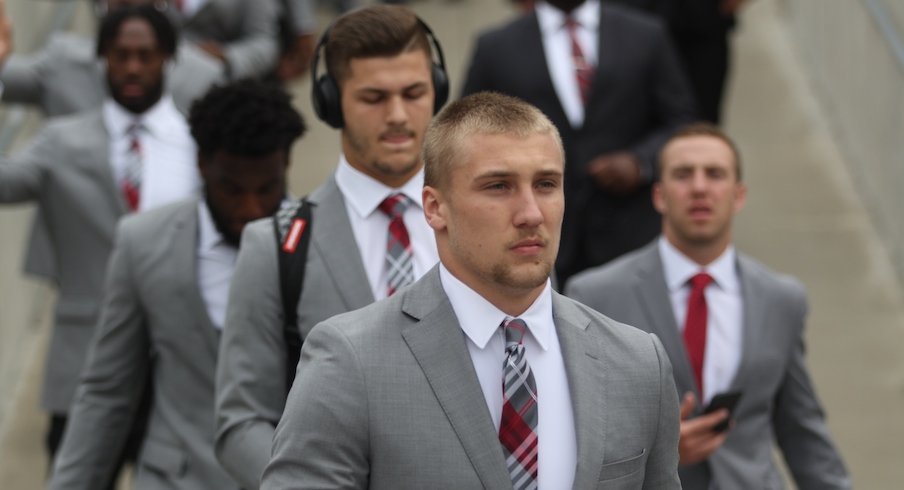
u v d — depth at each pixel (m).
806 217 21.12
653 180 14.59
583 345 6.39
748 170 22.67
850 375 17.12
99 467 9.55
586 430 6.21
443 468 6.06
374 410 6.11
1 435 16.75
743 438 10.12
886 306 18.67
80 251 12.27
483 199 6.09
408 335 6.25
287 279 8.05
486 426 6.14
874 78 20.81
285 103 9.40
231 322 8.09
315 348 6.31
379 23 8.30
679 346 10.37
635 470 6.31
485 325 6.29
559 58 15.08
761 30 28.84
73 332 12.23
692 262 10.61
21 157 12.27
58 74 14.31
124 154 12.38
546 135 6.15
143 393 9.83
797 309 10.45
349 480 6.09
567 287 10.88
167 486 9.29
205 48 16.44
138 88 12.36
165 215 9.55
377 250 8.29
